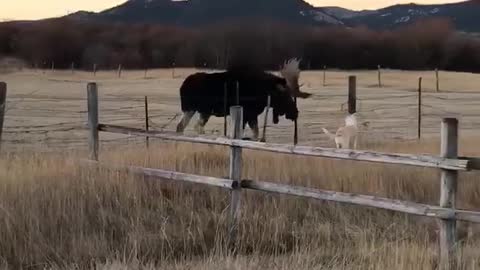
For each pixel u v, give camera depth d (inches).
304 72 2266.2
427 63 2647.6
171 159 415.5
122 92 1606.8
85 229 297.3
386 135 812.0
